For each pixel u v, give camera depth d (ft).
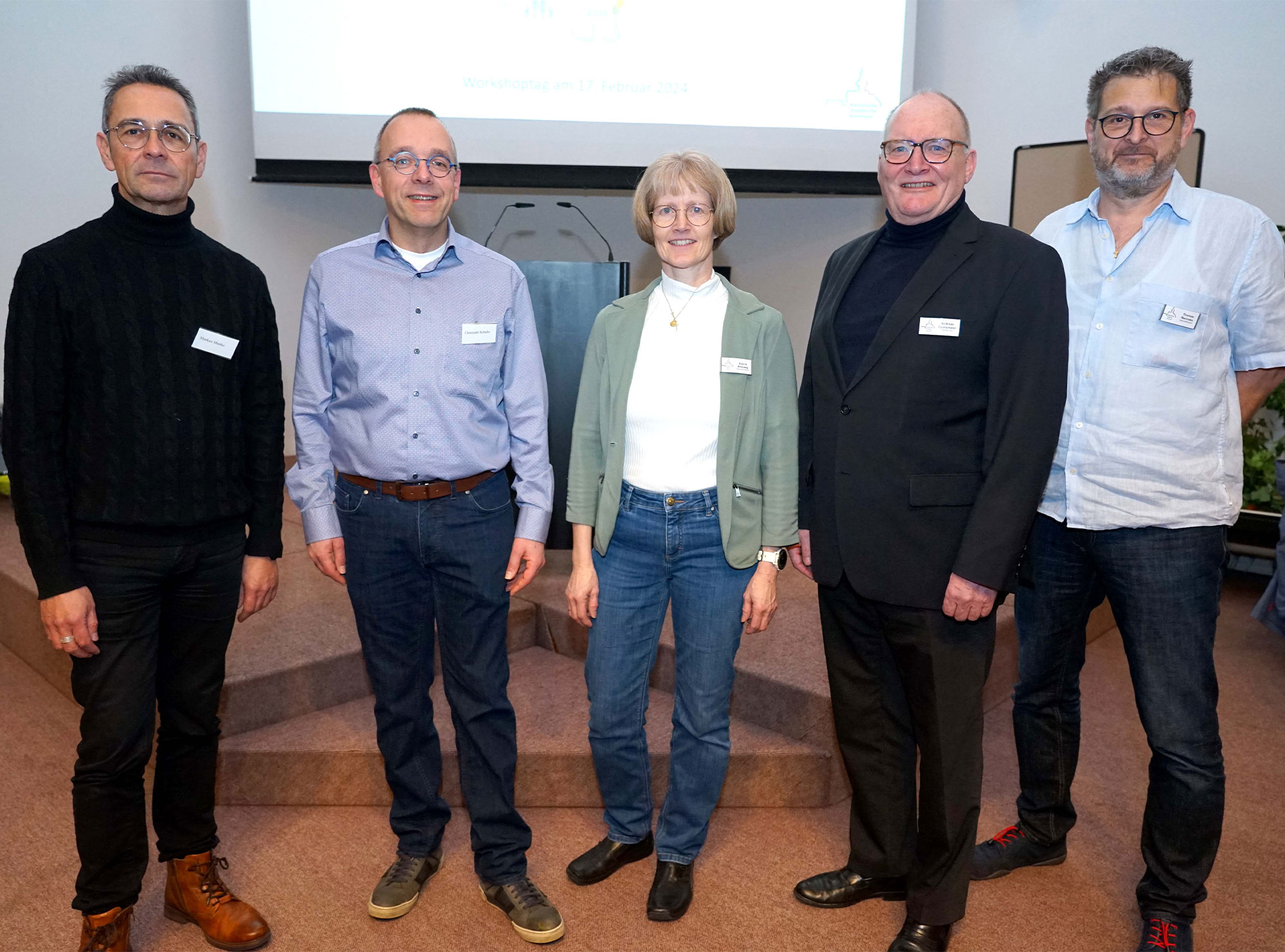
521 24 12.87
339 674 7.92
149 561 5.04
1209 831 5.38
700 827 6.05
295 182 13.00
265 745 7.18
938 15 14.16
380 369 5.42
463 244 5.72
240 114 13.55
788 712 7.42
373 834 6.86
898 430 5.12
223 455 5.28
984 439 5.10
